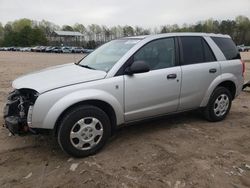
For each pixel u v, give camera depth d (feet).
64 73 16.38
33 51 254.27
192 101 19.31
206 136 18.39
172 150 16.25
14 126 14.56
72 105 14.73
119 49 17.81
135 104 16.67
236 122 21.30
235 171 14.29
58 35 360.28
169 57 18.28
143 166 14.51
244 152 16.35
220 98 20.92
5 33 370.73
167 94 17.89
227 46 21.63
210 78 19.93
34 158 15.34
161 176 13.66
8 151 16.10
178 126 20.04
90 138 15.31
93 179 13.33
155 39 17.85
